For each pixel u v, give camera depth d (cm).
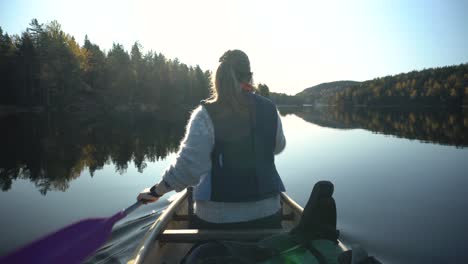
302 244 174
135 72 5122
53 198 589
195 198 188
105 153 1087
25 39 3816
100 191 631
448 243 410
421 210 537
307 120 3616
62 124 2252
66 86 3919
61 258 186
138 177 747
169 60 6081
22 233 427
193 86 6400
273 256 168
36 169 839
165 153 1088
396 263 361
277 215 198
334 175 784
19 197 596
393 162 963
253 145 184
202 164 176
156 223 255
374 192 639
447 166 904
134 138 1472
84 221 200
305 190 650
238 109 180
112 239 407
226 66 182
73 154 1062
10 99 3809
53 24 3956
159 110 5069
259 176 184
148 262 214
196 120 178
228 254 166
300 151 1180
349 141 1503
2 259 180
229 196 182
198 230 204
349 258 152
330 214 184
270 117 192
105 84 4741
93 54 4812
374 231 450
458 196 606
